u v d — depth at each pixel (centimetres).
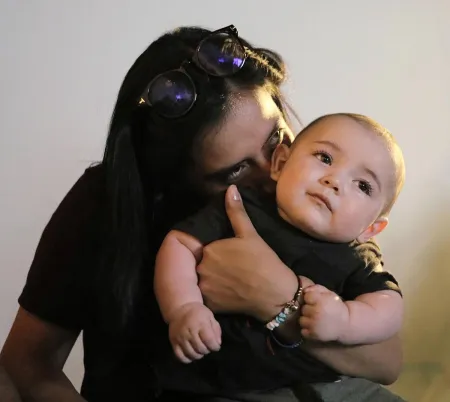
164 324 109
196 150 104
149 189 111
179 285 97
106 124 175
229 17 176
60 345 118
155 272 101
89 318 117
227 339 100
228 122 101
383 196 101
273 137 106
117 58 173
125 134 107
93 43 172
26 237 175
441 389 180
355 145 99
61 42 170
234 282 98
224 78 102
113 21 172
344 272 100
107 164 109
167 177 110
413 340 190
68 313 115
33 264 116
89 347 119
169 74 101
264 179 106
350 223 97
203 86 101
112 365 116
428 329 191
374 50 183
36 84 170
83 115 174
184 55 107
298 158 101
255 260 98
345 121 102
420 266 190
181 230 103
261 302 97
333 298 95
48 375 115
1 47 167
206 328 90
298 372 102
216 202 105
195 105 101
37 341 116
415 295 190
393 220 187
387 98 185
